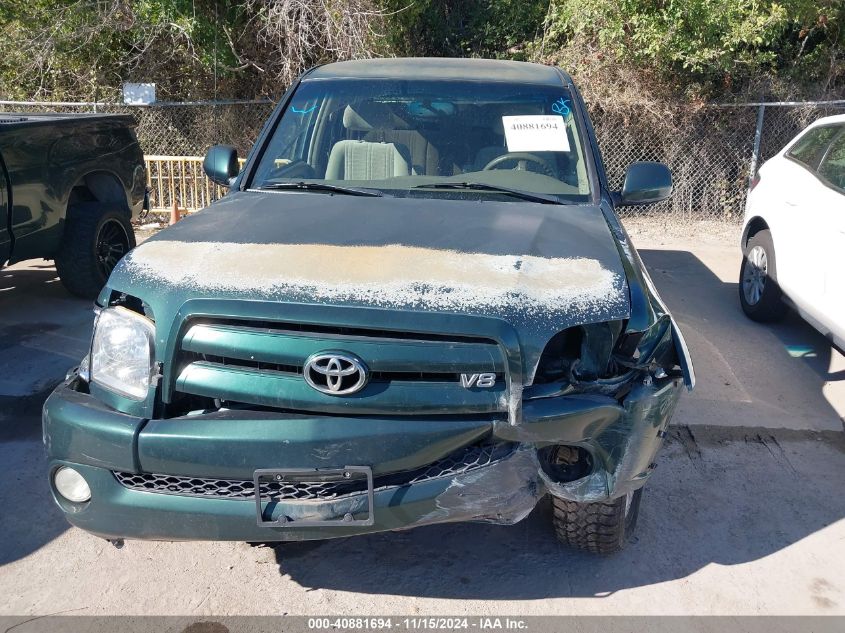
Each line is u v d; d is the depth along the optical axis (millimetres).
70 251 6531
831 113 10695
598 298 2641
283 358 2510
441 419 2523
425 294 2559
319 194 3621
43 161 5941
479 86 4160
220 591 3152
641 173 3961
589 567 3324
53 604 3057
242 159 11305
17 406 4734
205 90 12047
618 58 10562
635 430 2666
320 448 2482
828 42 11953
